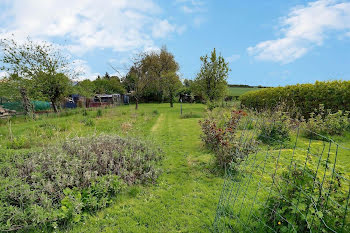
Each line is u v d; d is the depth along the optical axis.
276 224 1.99
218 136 4.06
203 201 2.94
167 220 2.57
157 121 11.07
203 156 4.80
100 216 2.65
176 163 4.47
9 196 2.65
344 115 6.59
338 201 1.67
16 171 3.33
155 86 27.12
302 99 8.88
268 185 2.90
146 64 27.61
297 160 1.95
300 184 1.85
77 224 2.47
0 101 15.45
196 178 3.71
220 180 3.56
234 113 4.64
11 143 5.45
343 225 1.51
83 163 3.52
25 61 14.98
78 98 24.27
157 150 5.04
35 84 14.82
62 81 15.71
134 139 5.39
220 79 16.31
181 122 10.37
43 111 16.45
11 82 14.30
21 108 15.20
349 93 6.92
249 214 2.41
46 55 15.29
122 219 2.58
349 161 4.00
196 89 17.59
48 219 2.41
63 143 4.60
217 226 2.37
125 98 29.94
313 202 1.66
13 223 2.33
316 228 1.67
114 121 10.14
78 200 2.63
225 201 2.75
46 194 2.63
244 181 3.28
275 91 10.86
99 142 4.42
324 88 7.85
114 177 3.19
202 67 16.55
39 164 3.55
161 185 3.49
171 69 30.28
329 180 1.74
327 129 6.05
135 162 3.95
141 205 2.90
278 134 5.40
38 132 7.11
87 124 9.09
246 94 15.41
